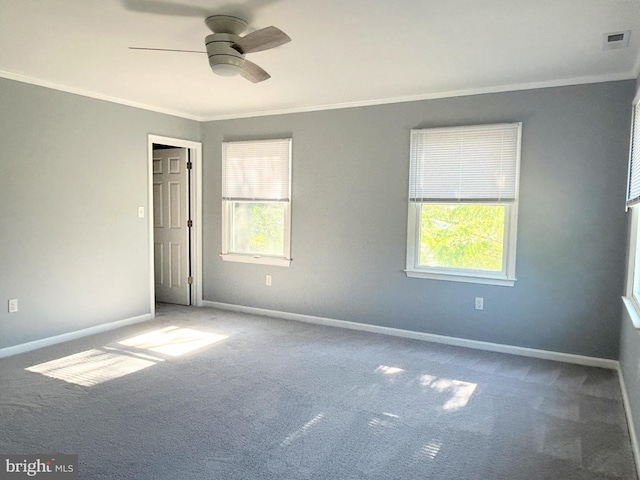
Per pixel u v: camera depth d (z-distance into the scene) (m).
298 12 2.56
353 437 2.57
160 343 4.28
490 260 4.21
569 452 2.45
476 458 2.38
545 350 3.98
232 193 5.55
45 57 3.40
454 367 3.72
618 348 3.70
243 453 2.38
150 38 3.01
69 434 2.54
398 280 4.61
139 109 4.95
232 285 5.68
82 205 4.44
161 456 2.34
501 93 4.03
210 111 5.32
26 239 3.99
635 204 2.84
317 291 5.07
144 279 5.13
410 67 3.52
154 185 6.02
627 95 3.60
